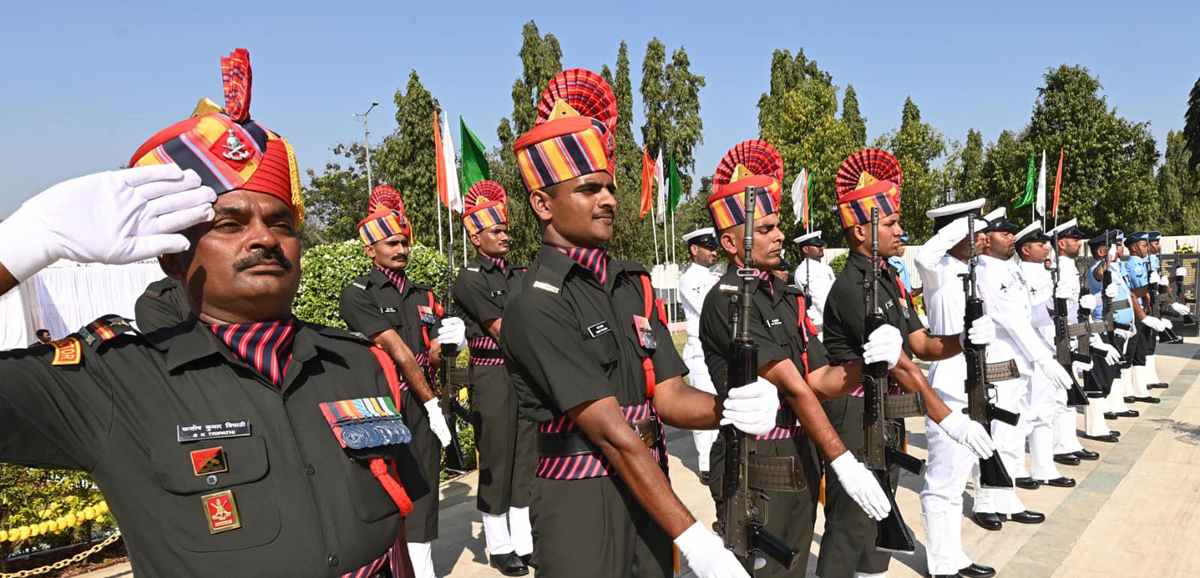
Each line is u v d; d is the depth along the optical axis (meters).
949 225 5.52
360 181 46.97
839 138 30.28
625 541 2.85
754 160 4.30
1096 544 5.80
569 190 2.83
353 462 1.87
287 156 1.92
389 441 1.90
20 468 5.31
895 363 3.89
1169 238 26.16
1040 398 7.16
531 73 39.25
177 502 1.65
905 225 37.22
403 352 4.93
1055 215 10.01
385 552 1.91
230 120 1.80
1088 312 8.72
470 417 5.61
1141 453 8.34
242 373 1.80
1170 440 8.84
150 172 1.62
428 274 11.77
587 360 2.64
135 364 1.71
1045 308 7.54
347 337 2.06
